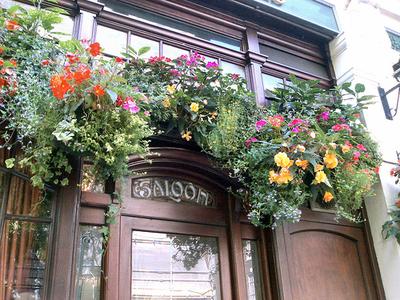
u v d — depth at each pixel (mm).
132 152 2090
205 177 2963
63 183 2062
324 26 4090
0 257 1968
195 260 2744
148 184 2775
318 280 3051
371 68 4035
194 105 2631
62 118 1879
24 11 2295
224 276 2771
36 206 2104
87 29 2926
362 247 3430
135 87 2441
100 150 1975
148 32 3252
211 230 2854
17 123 1904
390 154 3645
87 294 2271
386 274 3309
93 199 2412
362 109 3512
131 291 2414
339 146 2822
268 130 2779
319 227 3250
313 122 2838
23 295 1958
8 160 1887
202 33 3586
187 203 2875
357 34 4156
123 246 2473
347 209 2998
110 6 3193
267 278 2869
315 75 4055
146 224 2615
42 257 2031
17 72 2037
